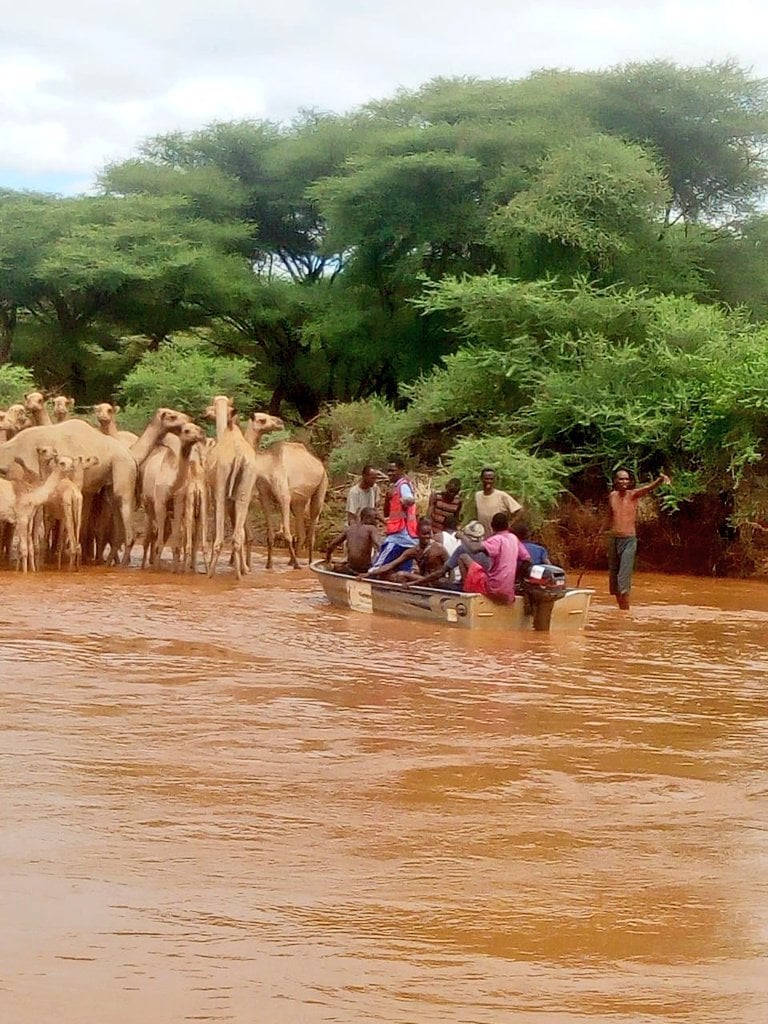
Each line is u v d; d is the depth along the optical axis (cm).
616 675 1249
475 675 1221
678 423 2558
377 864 645
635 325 2805
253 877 616
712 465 2541
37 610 1582
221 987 486
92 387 4628
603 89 3875
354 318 4059
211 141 4869
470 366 2825
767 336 2627
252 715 988
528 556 1575
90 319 4491
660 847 691
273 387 4631
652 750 921
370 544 1794
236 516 2123
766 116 3778
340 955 523
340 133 4528
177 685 1103
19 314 4759
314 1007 472
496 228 3275
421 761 863
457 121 4122
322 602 1775
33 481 2147
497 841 693
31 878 600
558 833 711
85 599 1723
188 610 1639
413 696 1097
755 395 2436
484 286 2839
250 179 4894
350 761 855
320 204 4091
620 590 1841
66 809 715
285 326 4503
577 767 863
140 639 1366
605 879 635
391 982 497
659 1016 475
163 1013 462
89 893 583
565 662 1321
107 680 1113
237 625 1506
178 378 3619
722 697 1145
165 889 593
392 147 3897
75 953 514
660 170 3412
